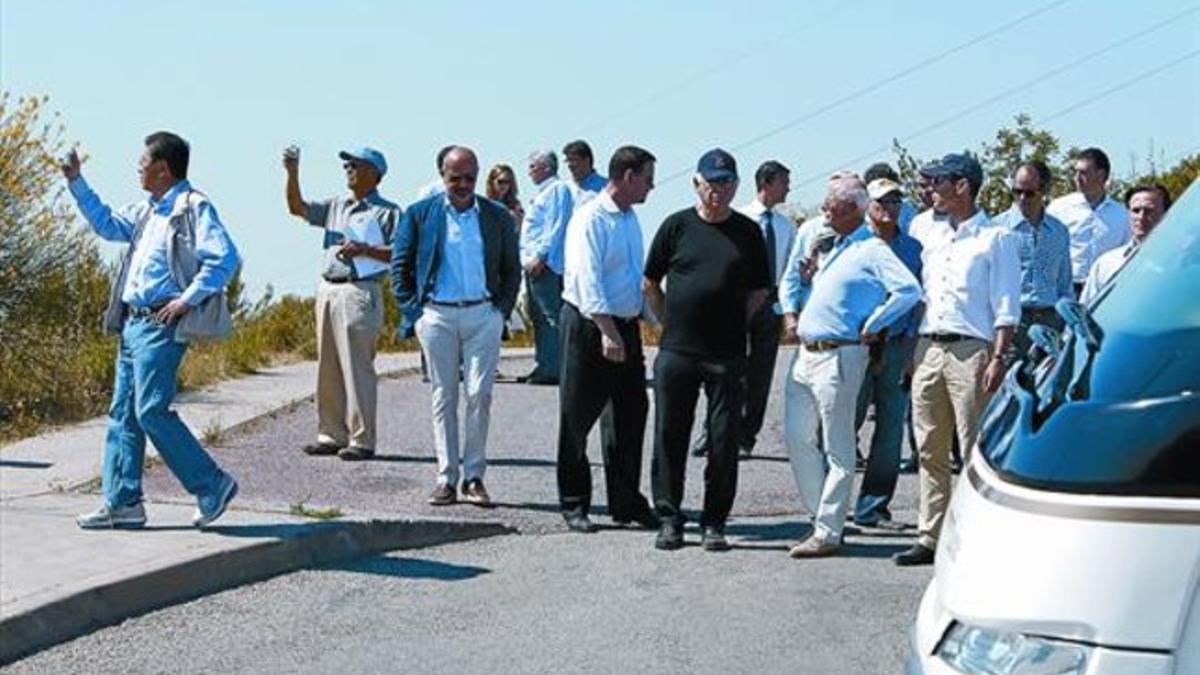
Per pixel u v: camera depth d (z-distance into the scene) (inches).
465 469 423.5
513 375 686.5
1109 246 471.5
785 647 304.3
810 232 449.1
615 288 393.7
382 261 476.1
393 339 789.9
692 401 380.2
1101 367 167.0
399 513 403.9
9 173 577.9
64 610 306.7
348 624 320.2
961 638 152.0
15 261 584.1
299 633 313.7
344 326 473.4
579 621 322.7
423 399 612.4
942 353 354.3
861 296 366.6
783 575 358.9
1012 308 348.2
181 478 362.9
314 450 484.1
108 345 595.5
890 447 404.8
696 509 432.5
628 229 394.0
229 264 353.1
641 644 306.8
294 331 761.0
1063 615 144.4
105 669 290.5
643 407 406.3
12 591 310.3
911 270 400.2
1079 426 153.9
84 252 618.8
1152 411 151.3
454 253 415.8
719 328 374.9
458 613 328.8
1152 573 142.7
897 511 428.8
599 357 397.7
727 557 376.8
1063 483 149.1
